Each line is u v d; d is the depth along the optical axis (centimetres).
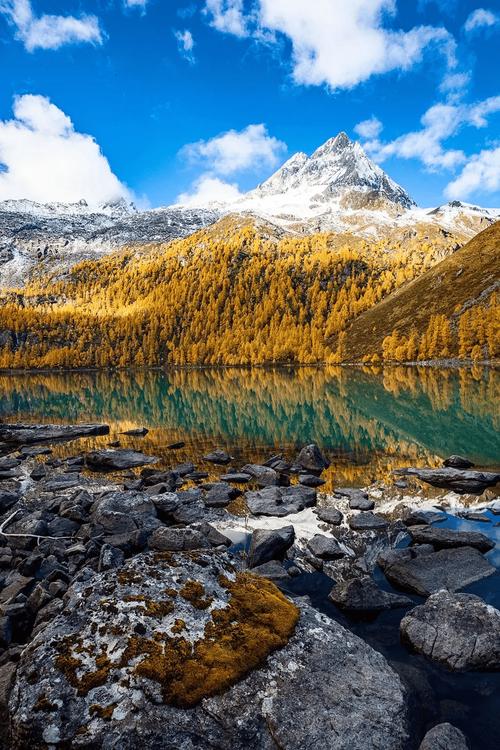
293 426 4347
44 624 1030
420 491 2188
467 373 10688
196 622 847
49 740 657
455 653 916
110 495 1958
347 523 1803
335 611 1162
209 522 1853
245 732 683
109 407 6538
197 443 3703
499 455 2962
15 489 2469
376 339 18075
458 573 1292
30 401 7725
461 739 700
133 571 970
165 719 681
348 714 726
